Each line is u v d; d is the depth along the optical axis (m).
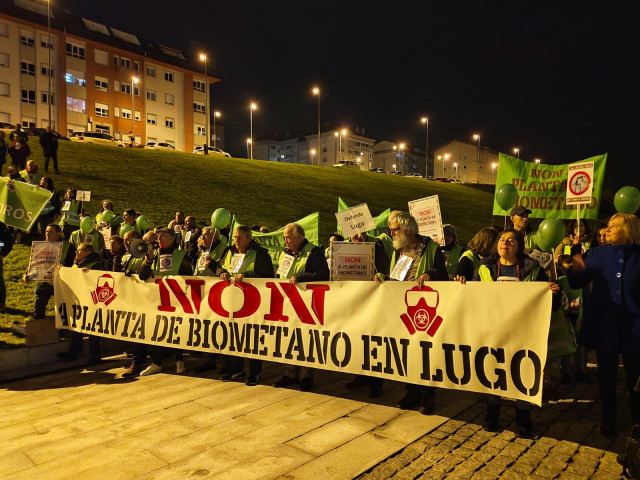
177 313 5.57
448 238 5.99
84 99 55.00
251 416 4.38
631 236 3.85
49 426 4.24
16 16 48.59
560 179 6.82
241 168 31.08
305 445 3.74
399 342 4.20
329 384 5.36
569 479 3.20
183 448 3.74
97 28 57.62
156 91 61.94
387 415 4.37
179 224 11.82
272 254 9.31
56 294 6.47
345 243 4.70
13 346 6.20
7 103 48.94
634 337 3.72
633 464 2.95
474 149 112.44
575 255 4.09
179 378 5.70
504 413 4.41
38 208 6.23
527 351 3.62
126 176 21.44
